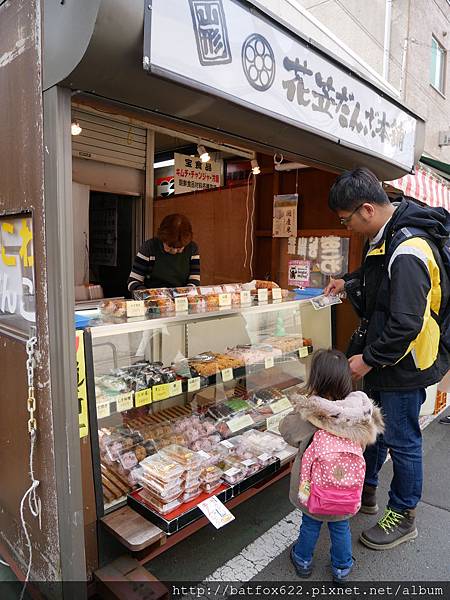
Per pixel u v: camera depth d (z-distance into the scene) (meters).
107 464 2.16
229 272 4.79
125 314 2.36
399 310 2.03
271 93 1.96
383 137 2.98
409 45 7.17
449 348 2.31
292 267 4.10
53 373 1.67
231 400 2.99
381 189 2.28
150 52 1.42
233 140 2.15
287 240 4.16
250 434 2.75
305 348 3.39
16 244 1.87
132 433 2.41
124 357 2.36
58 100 1.50
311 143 2.40
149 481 1.97
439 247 2.21
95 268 6.24
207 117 1.85
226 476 2.21
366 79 2.67
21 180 1.76
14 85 1.74
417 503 2.60
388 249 2.22
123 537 1.79
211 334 2.96
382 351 2.09
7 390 2.02
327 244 3.83
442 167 6.21
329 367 2.10
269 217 4.34
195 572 2.21
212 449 2.47
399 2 6.66
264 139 2.21
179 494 1.99
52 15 1.47
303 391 2.86
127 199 5.63
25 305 1.85
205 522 2.29
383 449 2.66
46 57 1.51
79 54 1.36
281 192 4.15
